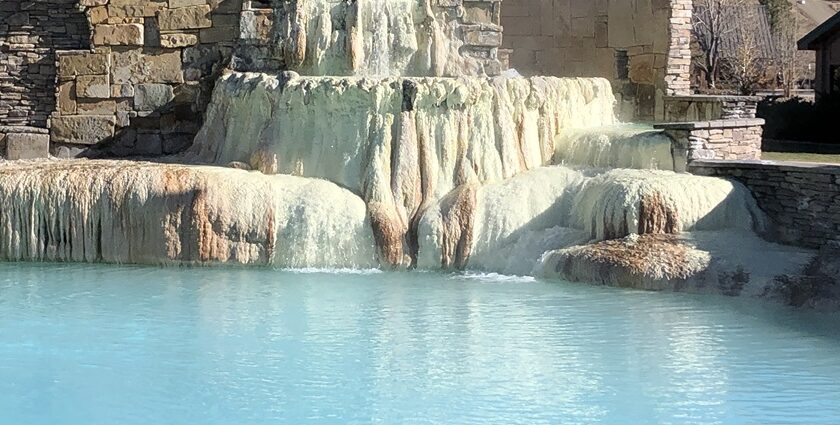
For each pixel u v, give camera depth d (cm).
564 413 942
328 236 1487
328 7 1711
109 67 1819
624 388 1003
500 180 1559
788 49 4025
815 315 1247
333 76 1623
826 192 1395
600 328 1183
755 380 1025
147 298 1312
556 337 1155
